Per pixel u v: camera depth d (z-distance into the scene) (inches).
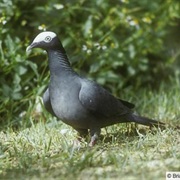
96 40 565.3
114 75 568.4
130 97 563.8
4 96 478.6
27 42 498.0
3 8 512.4
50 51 401.7
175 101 528.7
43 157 363.9
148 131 431.5
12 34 528.1
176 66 644.7
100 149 389.7
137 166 339.3
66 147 383.9
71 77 398.9
